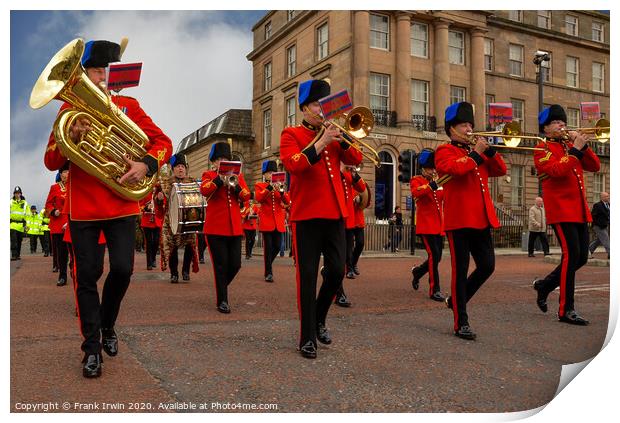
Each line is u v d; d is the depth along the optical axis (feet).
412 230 62.54
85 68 13.71
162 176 31.50
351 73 69.36
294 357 14.99
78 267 13.44
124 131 13.58
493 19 80.28
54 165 13.98
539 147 21.30
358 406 11.59
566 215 20.66
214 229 22.49
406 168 57.72
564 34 82.43
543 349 16.57
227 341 16.58
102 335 14.55
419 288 30.35
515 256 60.23
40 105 11.57
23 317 19.81
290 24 66.64
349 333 18.06
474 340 17.56
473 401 12.12
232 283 31.60
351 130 16.56
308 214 15.64
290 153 15.52
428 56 78.02
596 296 27.63
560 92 82.17
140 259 50.21
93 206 13.58
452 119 19.30
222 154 24.88
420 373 13.91
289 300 25.18
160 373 13.35
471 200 18.60
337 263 15.97
